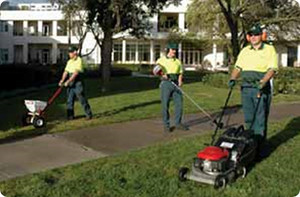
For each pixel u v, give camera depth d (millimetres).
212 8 36219
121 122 10977
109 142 8789
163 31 59812
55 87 23922
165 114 9930
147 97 17438
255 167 7062
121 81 30156
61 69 30047
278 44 38781
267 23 30109
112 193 5859
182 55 56656
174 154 7730
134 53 60469
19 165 7113
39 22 62406
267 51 7281
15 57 63156
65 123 10672
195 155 7625
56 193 5820
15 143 8562
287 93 20641
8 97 18328
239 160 6414
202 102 15562
